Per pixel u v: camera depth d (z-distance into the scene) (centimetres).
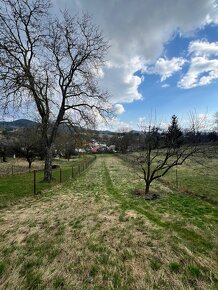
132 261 648
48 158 2375
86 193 1756
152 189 1833
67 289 523
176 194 1606
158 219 1055
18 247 754
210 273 582
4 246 763
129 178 2602
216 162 3481
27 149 4259
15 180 2466
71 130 2600
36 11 2152
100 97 2514
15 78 2036
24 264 639
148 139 1800
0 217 1101
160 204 1329
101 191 1839
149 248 736
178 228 922
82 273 589
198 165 3322
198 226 930
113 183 2267
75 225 980
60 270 604
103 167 4275
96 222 1023
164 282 547
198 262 635
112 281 553
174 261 643
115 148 12375
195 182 2009
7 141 5416
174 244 759
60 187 2042
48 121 2427
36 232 895
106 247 746
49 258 672
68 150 6694
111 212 1191
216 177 2244
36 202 1435
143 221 1022
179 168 3169
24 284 544
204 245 752
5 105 2028
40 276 574
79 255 689
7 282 552
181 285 533
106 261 650
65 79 2427
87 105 2514
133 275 577
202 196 1476
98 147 12825
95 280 558
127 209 1248
